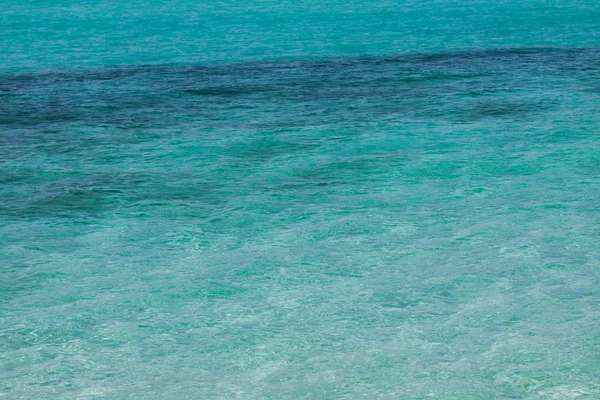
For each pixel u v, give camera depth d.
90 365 9.12
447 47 34.03
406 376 8.77
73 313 10.45
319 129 20.12
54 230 13.52
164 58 32.66
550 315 10.09
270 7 54.53
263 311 10.45
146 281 11.45
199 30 42.25
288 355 9.30
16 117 22.16
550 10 49.16
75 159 17.94
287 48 34.81
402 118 21.05
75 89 26.05
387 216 13.89
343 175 16.33
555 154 17.38
